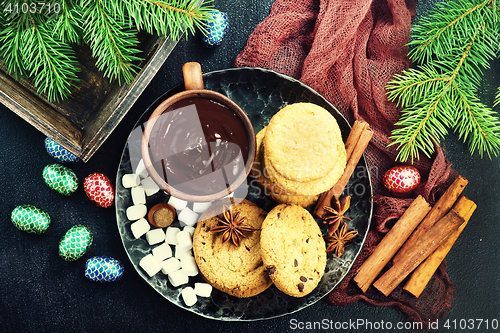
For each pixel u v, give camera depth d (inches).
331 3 20.4
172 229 19.9
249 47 20.7
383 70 21.1
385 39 21.0
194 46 21.2
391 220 21.4
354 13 20.3
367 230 19.9
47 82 15.4
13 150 21.0
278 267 18.0
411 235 21.0
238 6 21.4
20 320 20.9
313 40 21.0
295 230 18.6
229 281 18.9
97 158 21.0
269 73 19.6
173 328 21.1
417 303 21.3
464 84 20.2
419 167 21.5
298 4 21.0
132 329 21.0
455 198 21.1
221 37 20.4
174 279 19.5
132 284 21.0
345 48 20.8
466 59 19.9
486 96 22.1
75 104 17.6
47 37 14.8
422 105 20.5
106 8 14.9
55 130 16.8
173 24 16.1
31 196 21.0
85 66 16.9
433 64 20.2
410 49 21.2
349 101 21.2
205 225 19.5
